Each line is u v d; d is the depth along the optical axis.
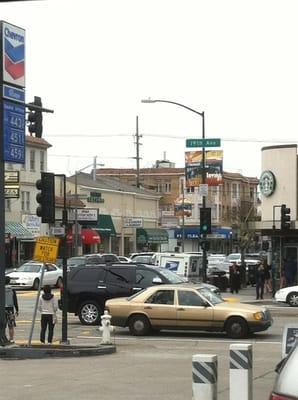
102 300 23.02
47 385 11.48
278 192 37.97
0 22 15.93
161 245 84.69
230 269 40.03
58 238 16.17
